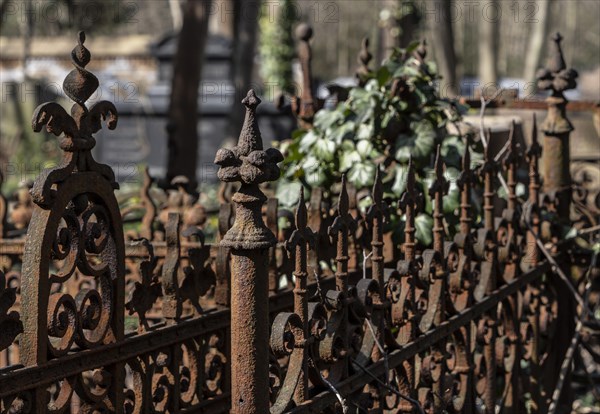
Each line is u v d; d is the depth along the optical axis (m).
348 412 3.55
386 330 3.91
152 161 21.47
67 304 3.30
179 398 4.21
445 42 21.94
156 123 21.47
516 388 5.31
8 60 39.47
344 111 5.92
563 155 6.26
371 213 3.73
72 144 3.24
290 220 5.17
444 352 4.38
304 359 3.22
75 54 3.28
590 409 7.27
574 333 6.22
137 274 5.96
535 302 5.77
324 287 4.99
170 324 4.14
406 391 4.05
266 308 2.88
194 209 7.02
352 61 54.53
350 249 5.24
